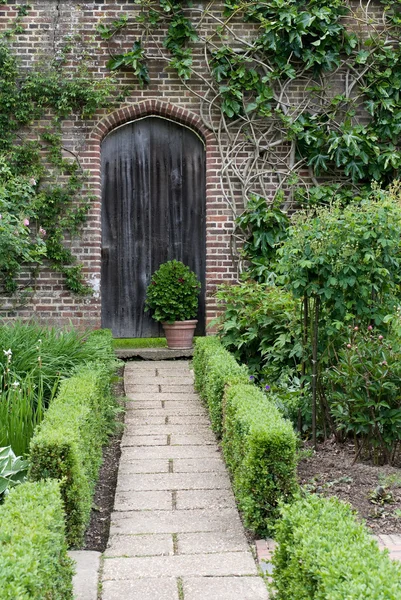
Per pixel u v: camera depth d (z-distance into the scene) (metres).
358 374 4.21
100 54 8.09
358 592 1.72
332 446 4.65
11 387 4.87
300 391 4.86
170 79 8.18
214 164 8.22
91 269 8.11
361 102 8.25
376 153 7.98
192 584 2.86
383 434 4.24
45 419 3.65
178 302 8.04
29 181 7.49
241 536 3.40
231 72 8.05
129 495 3.95
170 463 4.50
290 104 8.18
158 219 8.47
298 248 4.51
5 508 2.37
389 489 3.81
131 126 8.42
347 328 4.74
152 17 8.04
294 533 2.21
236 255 8.22
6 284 7.99
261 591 2.79
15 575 1.80
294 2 8.05
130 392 6.41
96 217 8.12
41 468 3.20
